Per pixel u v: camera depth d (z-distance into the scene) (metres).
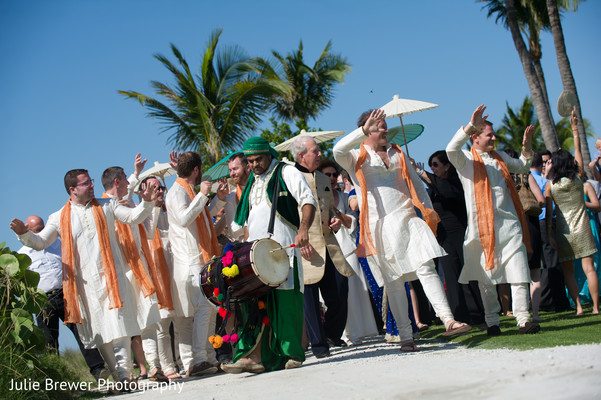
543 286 9.11
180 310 6.72
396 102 8.06
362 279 7.88
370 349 6.73
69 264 5.89
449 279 7.94
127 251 6.26
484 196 6.29
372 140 6.07
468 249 6.43
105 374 6.11
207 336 6.65
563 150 8.16
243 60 19.86
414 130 8.93
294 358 5.30
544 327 6.69
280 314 5.38
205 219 6.86
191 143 19.19
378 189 6.00
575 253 7.92
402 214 5.94
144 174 9.18
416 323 7.95
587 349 4.18
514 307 6.23
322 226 6.73
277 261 5.26
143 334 6.54
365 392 3.51
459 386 3.33
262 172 5.73
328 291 7.05
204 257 6.72
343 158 5.97
